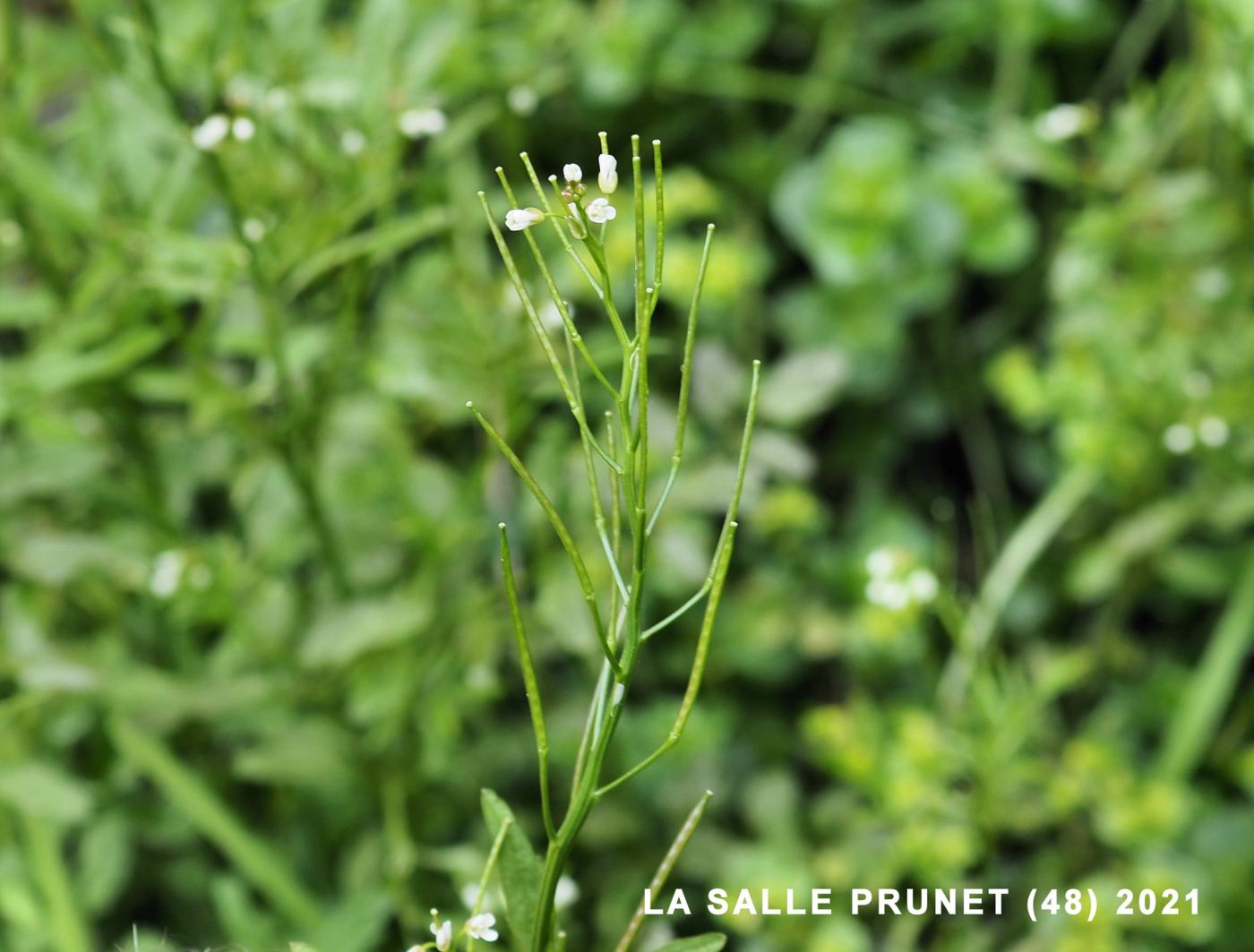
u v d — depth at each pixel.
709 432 0.53
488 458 0.42
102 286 0.42
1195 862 0.48
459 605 0.43
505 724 0.49
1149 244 0.54
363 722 0.45
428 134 0.49
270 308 0.39
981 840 0.45
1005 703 0.45
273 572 0.46
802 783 0.55
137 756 0.42
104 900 0.43
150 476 0.45
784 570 0.54
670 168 0.62
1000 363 0.55
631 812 0.47
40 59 0.46
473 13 0.48
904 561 0.45
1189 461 0.55
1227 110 0.47
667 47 0.60
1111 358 0.52
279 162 0.41
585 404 0.50
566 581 0.41
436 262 0.45
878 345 0.58
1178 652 0.57
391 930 0.44
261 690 0.42
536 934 0.28
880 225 0.57
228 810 0.44
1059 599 0.56
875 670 0.53
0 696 0.45
